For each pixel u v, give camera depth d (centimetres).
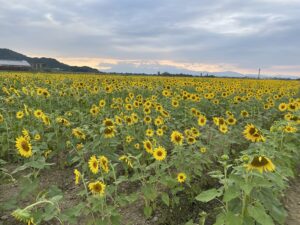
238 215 166
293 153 302
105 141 282
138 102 428
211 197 163
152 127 392
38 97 511
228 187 167
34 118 374
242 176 173
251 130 238
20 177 281
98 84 852
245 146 372
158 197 248
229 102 602
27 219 139
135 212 235
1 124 359
